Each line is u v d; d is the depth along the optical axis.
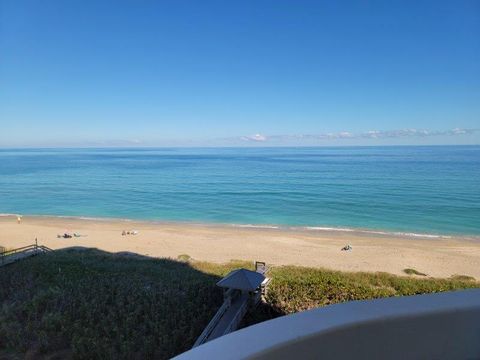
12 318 13.11
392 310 1.99
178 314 13.45
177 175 97.00
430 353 2.03
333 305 2.04
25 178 91.06
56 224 41.94
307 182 77.31
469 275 23.91
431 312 2.02
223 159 185.25
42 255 22.88
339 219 43.31
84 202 57.19
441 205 49.72
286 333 1.73
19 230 38.03
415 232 37.06
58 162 164.12
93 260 22.00
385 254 28.69
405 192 61.09
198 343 11.60
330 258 27.52
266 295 15.97
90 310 13.45
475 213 44.81
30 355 11.02
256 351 1.58
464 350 2.07
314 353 1.77
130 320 12.65
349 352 1.87
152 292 15.42
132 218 45.91
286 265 24.66
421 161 140.12
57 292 15.28
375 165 123.50
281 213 47.12
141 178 89.81
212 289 16.09
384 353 1.95
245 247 30.88
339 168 113.38
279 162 151.50
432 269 25.08
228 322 13.02
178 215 47.19
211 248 30.45
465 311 2.08
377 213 45.88
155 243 32.25
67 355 11.16
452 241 33.44
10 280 17.42
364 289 17.33
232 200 56.81
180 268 21.31
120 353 11.20
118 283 16.73
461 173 90.50
